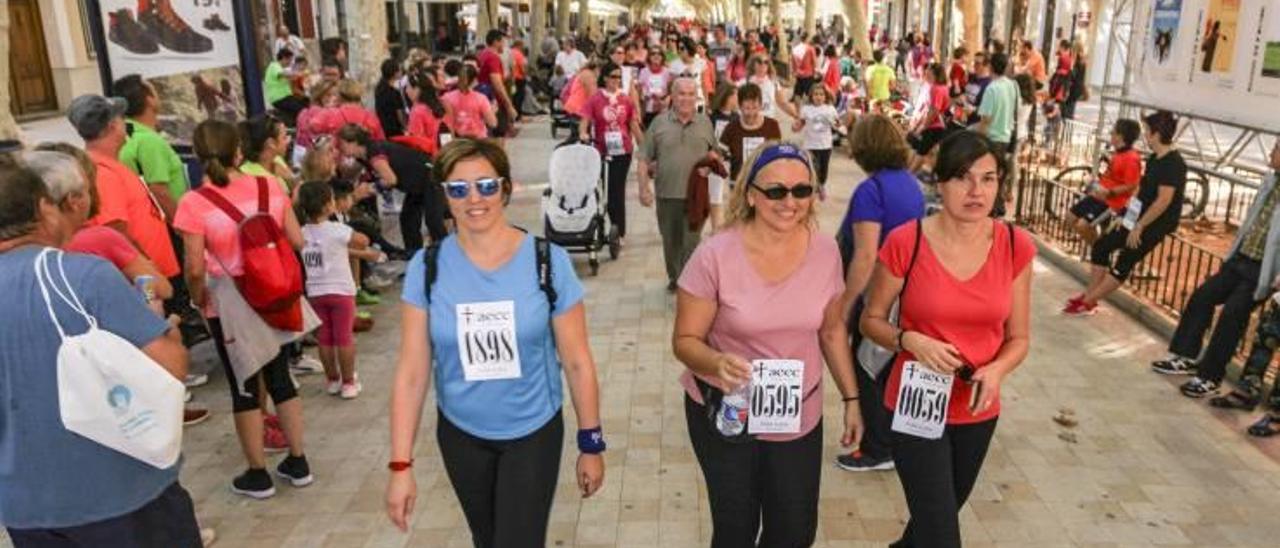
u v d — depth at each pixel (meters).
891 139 4.14
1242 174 12.00
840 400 5.72
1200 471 4.81
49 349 2.57
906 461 3.32
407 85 12.75
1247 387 5.54
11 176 2.59
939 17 33.84
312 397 5.91
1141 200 6.89
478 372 2.99
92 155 4.66
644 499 4.56
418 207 8.88
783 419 3.14
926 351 3.15
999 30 28.28
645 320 7.27
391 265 8.77
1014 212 10.61
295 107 11.24
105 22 7.39
